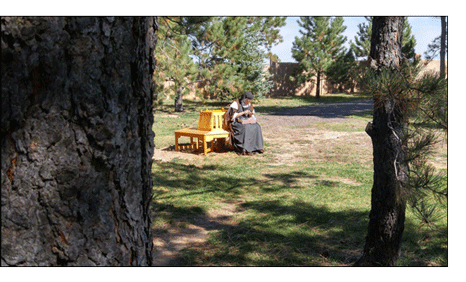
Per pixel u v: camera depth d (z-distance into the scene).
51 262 1.58
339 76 28.09
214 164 8.01
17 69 1.47
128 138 1.72
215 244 3.81
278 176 6.97
